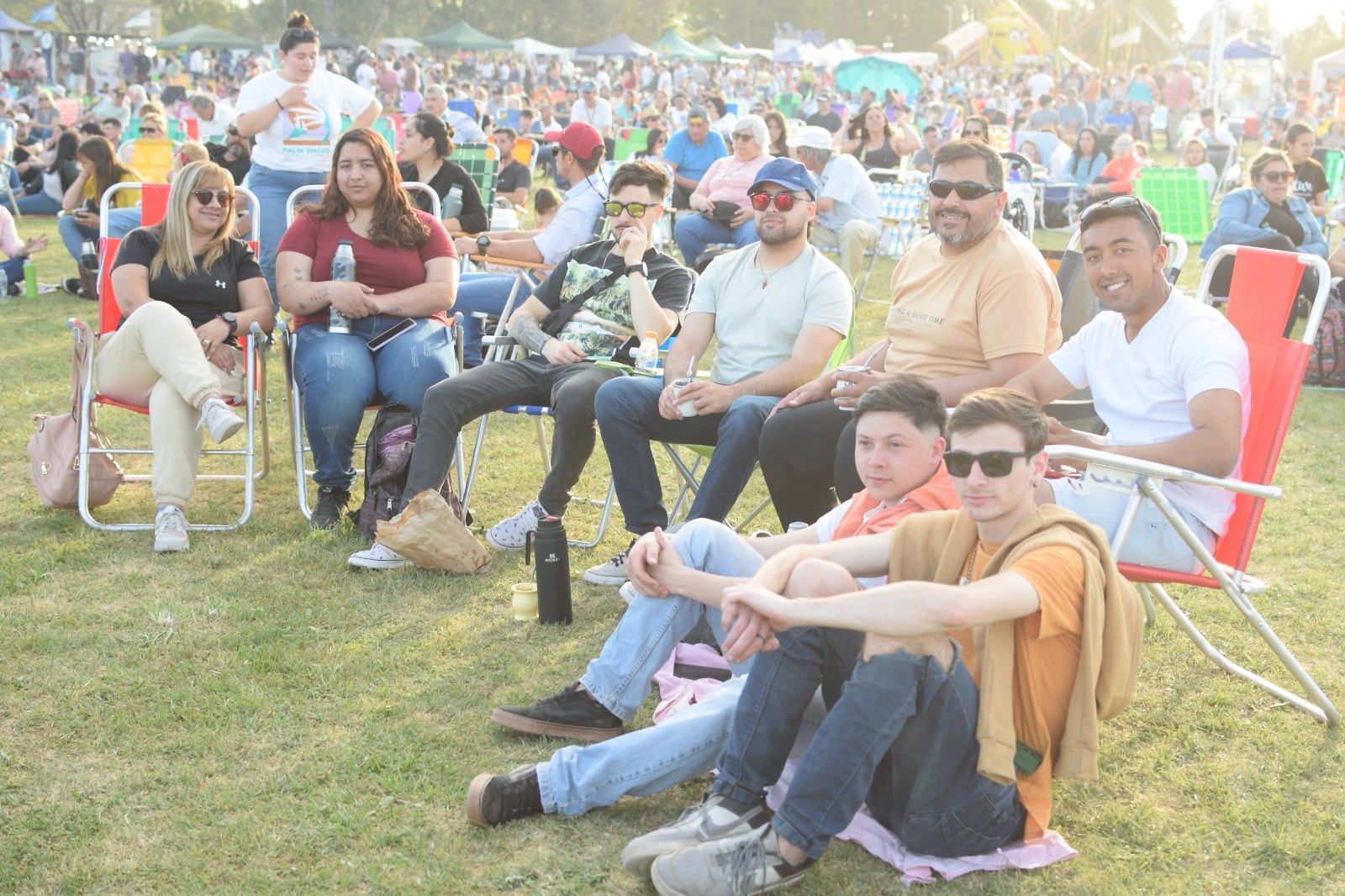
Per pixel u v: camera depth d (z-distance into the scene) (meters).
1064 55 52.88
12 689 3.44
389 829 2.79
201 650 3.72
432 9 69.88
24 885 2.58
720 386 4.21
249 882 2.60
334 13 67.69
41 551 4.51
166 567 4.40
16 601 4.06
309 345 4.83
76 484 4.85
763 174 4.28
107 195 5.21
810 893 2.53
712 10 79.00
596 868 2.64
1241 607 3.33
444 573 4.39
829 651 2.56
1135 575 3.31
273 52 45.81
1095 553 2.49
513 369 4.64
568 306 4.78
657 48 52.31
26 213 14.05
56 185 14.00
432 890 2.57
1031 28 54.47
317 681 3.54
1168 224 12.33
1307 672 3.64
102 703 3.38
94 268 9.58
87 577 4.30
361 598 4.16
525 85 40.75
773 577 2.66
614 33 71.38
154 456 4.68
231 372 4.88
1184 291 3.96
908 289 4.05
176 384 4.55
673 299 4.88
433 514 4.31
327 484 4.90
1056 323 4.00
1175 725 3.34
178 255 4.90
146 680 3.51
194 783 2.98
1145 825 2.85
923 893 2.55
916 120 31.08
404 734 3.23
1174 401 3.36
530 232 7.52
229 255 5.05
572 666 3.67
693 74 43.62
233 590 4.19
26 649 3.69
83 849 2.71
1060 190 14.66
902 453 2.93
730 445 4.05
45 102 21.66
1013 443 2.48
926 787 2.48
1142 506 3.33
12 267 9.73
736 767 2.56
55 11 48.25
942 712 2.40
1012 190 11.05
